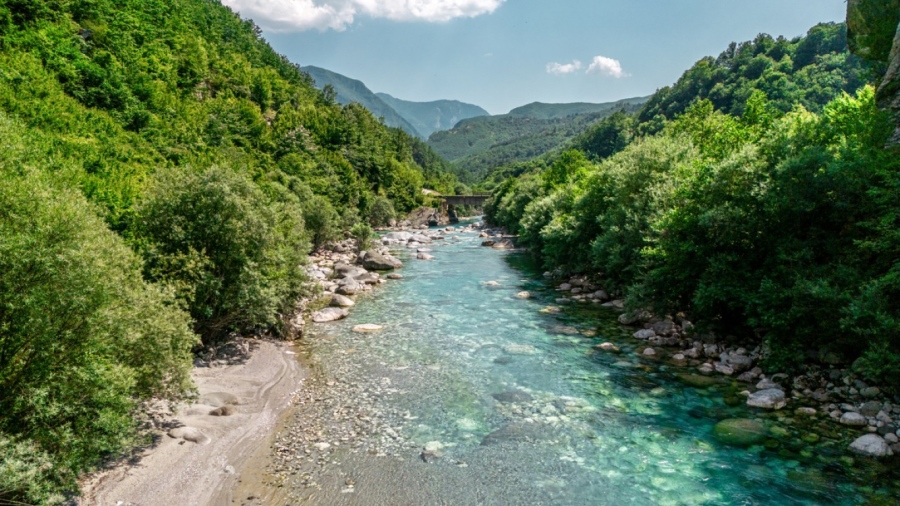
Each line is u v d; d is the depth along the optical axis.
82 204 10.59
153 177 21.97
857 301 13.93
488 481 11.56
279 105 134.00
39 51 49.00
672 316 24.53
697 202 20.95
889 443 12.28
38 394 8.84
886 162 15.70
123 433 10.62
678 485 11.30
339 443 13.40
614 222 30.41
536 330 24.75
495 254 58.34
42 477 8.79
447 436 13.84
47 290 9.20
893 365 13.27
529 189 74.69
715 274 19.64
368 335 24.06
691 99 158.00
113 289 10.70
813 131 19.28
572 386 17.41
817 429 13.39
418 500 10.81
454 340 23.16
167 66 84.19
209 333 20.66
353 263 48.47
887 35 19.59
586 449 13.07
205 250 19.61
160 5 101.81
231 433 13.77
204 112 81.44
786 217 17.73
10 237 8.76
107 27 70.88
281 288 23.05
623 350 21.28
